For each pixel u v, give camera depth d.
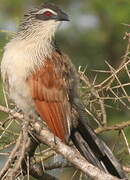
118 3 20.28
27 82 11.04
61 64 11.16
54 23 11.34
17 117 9.62
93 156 10.25
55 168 10.58
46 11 11.40
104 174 8.84
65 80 11.05
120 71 10.80
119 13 19.95
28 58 11.07
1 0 19.95
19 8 20.00
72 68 11.36
